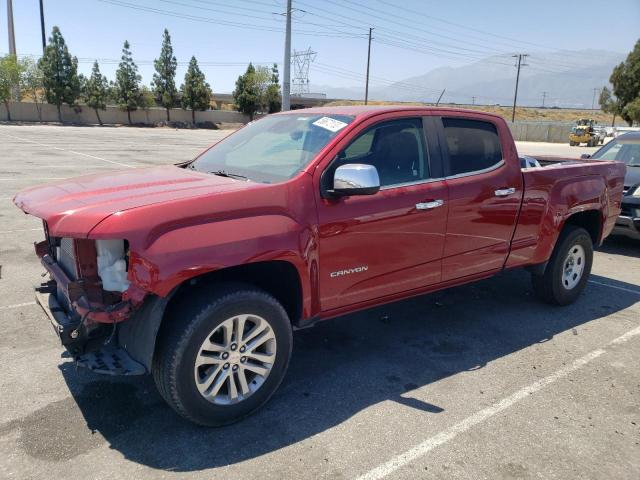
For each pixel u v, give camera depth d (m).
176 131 57.00
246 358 3.24
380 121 3.84
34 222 8.70
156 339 3.04
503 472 2.89
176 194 3.06
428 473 2.87
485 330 4.87
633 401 3.67
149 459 2.93
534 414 3.48
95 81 66.19
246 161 3.94
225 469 2.86
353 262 3.64
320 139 3.70
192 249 2.86
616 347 4.55
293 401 3.58
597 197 5.47
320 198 3.43
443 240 4.15
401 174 3.92
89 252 3.03
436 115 4.21
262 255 3.10
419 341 4.61
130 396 3.58
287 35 35.81
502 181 4.50
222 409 3.17
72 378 3.78
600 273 6.89
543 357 4.34
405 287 4.04
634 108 49.91
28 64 63.81
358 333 4.76
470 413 3.48
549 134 60.72
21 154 20.58
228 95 110.00
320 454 3.01
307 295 3.44
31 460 2.88
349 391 3.73
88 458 2.92
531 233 4.87
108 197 3.06
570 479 2.85
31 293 5.45
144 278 2.75
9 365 3.94
